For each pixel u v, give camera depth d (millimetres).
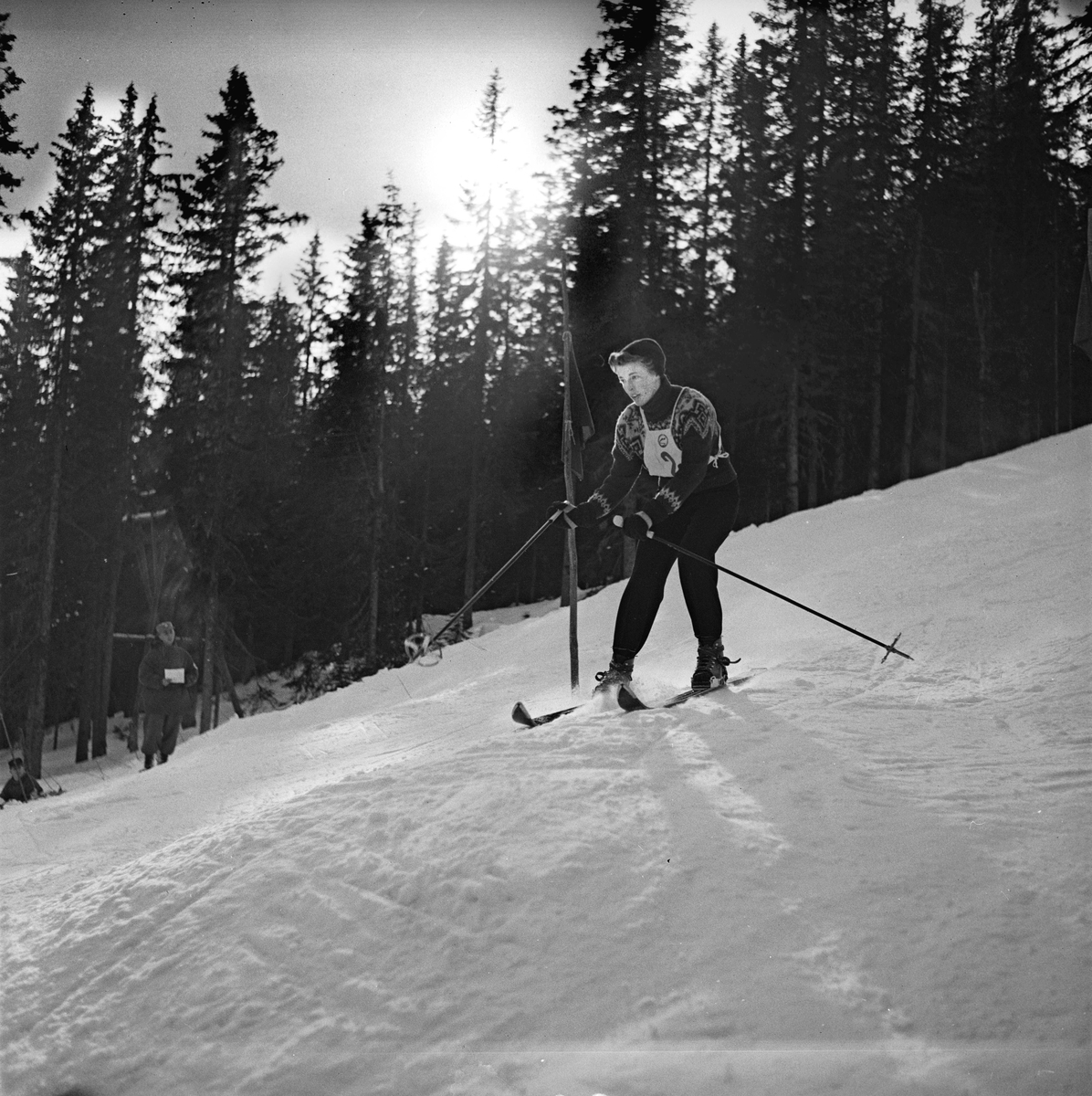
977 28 33625
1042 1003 2148
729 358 26531
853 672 5184
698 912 2525
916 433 32844
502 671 8781
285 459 31484
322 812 3334
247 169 25641
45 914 3170
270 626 32125
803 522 12500
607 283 22688
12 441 26078
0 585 26109
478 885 2689
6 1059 2475
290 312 38719
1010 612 6477
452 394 37688
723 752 3518
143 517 27453
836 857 2734
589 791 3170
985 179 31219
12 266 26250
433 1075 2146
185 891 3002
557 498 28156
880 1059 2027
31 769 22953
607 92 23531
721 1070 2037
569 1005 2285
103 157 25188
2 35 23047
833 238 26484
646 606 4797
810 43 27625
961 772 3322
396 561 32688
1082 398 35062
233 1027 2408
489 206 35625
